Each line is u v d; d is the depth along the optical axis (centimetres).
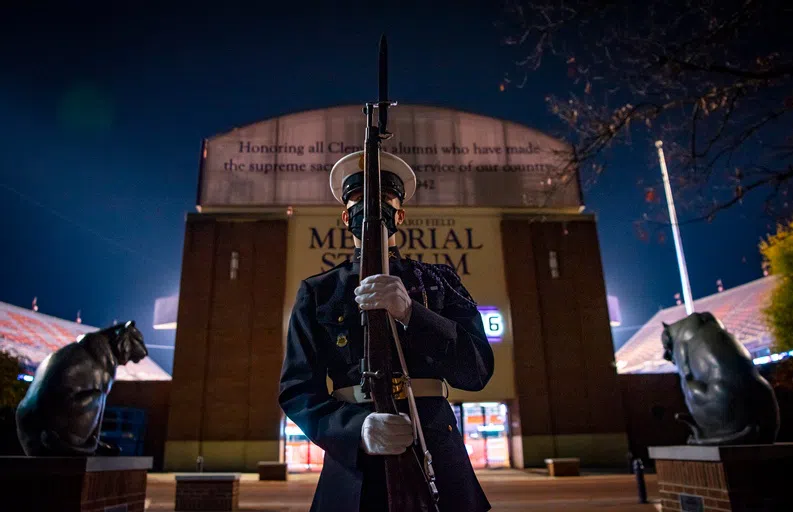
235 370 2500
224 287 2606
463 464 208
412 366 216
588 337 2628
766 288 3591
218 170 2780
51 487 557
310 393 209
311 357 220
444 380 229
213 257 2645
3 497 541
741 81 608
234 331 2545
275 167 2798
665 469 690
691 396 656
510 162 2847
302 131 2858
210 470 2380
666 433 2631
